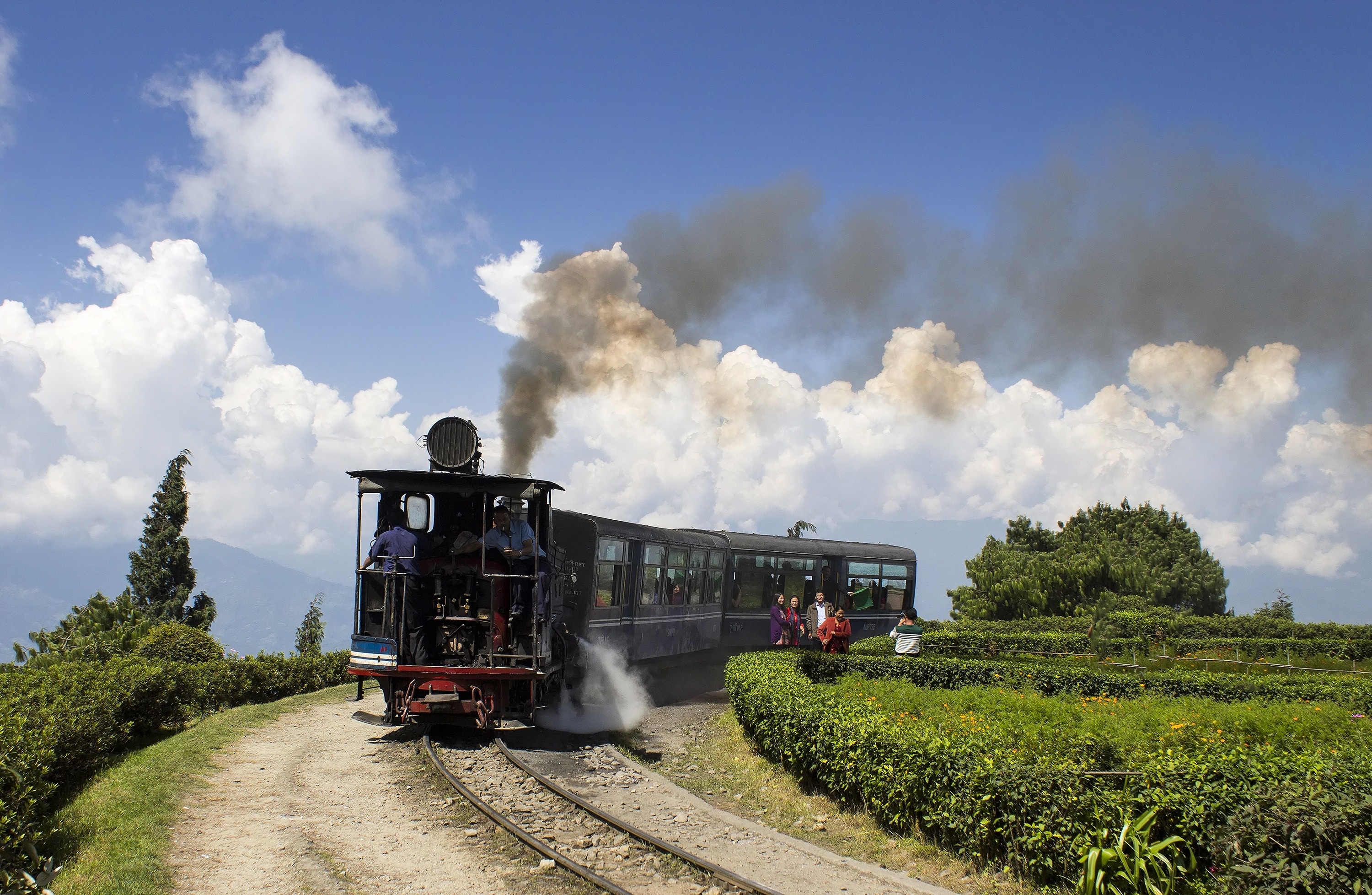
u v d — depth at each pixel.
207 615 39.78
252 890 6.96
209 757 11.26
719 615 24.91
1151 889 6.48
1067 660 24.50
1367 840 5.57
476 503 14.12
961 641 26.81
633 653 19.83
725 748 14.21
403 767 11.37
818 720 10.66
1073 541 45.56
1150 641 27.59
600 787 11.04
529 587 13.72
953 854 8.31
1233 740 9.16
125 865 7.00
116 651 17.84
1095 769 7.64
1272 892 5.77
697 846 8.80
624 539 19.12
